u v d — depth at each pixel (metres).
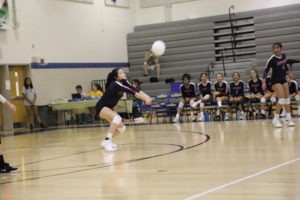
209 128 10.58
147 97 7.70
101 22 19.22
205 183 4.25
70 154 7.57
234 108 14.36
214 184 4.16
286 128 9.13
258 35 17.75
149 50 19.64
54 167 6.15
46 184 4.84
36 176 5.46
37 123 16.78
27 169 6.14
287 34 17.38
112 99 7.89
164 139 8.88
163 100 16.58
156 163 5.75
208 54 18.61
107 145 7.70
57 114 17.05
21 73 16.75
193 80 17.59
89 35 18.73
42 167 6.24
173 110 14.95
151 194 3.96
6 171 5.95
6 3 16.00
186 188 4.09
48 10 17.38
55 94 17.42
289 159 5.27
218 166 5.14
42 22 17.16
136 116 15.85
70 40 18.05
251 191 3.77
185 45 18.97
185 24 19.33
